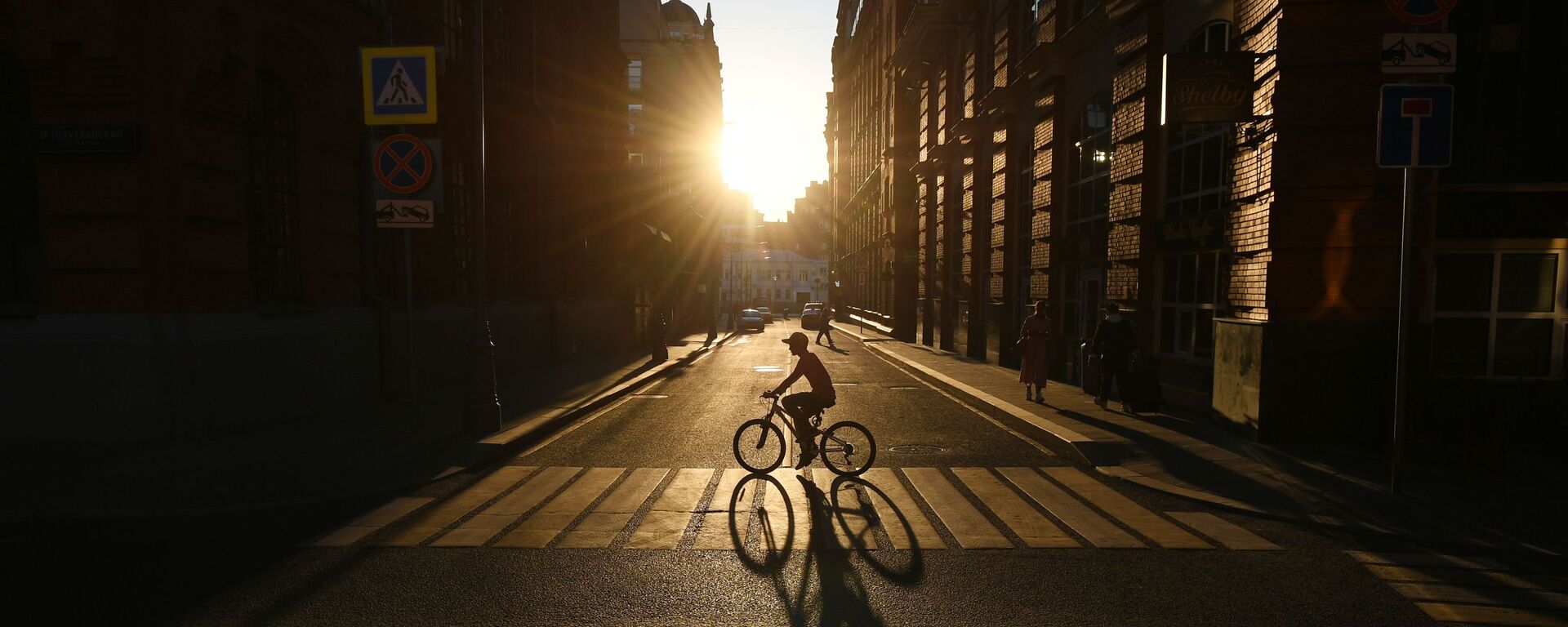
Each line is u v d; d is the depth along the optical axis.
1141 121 12.11
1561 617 4.23
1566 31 8.12
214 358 8.99
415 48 8.83
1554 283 8.38
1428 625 4.12
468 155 15.69
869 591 4.56
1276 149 8.49
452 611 4.25
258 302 10.11
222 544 5.45
